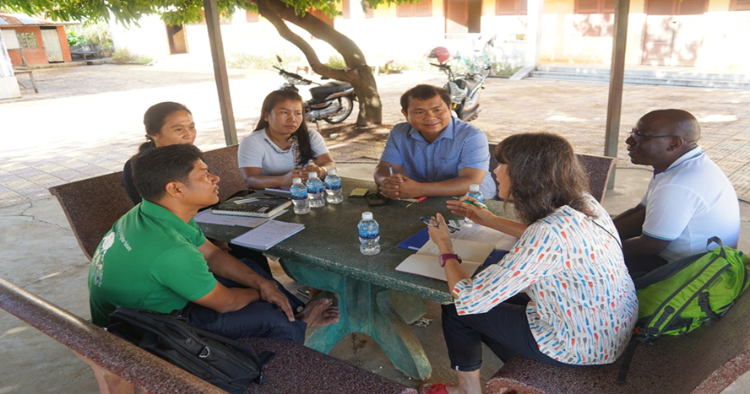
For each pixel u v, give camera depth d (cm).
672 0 1421
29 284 372
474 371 220
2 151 840
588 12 1536
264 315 203
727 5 1341
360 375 182
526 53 1534
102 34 2881
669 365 177
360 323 267
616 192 510
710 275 179
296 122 334
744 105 962
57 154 805
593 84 1328
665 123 225
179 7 732
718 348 155
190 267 181
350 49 849
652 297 189
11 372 271
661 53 1480
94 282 189
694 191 217
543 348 181
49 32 2700
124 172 279
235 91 1436
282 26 816
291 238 234
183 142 293
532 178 170
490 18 1697
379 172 322
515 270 166
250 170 335
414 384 254
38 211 528
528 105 1048
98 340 145
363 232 212
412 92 302
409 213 261
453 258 189
